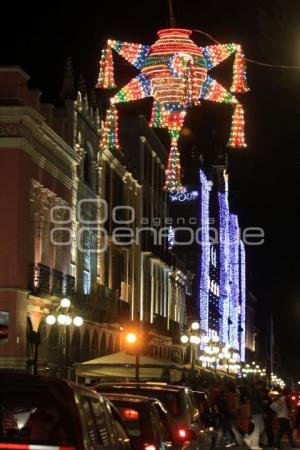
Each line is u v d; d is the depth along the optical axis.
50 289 35.81
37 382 8.39
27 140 33.75
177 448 14.77
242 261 126.94
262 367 154.00
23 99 34.19
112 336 48.25
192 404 18.69
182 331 69.12
